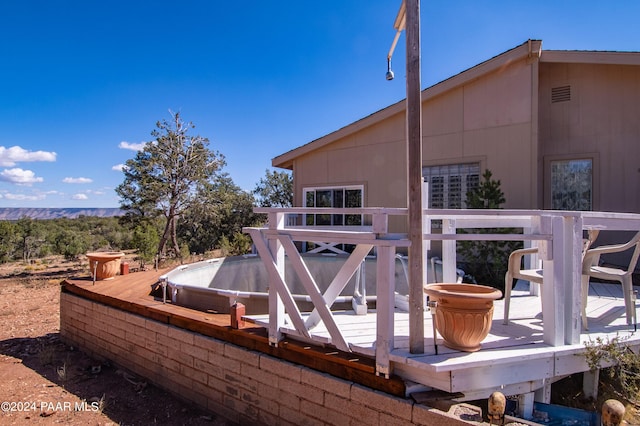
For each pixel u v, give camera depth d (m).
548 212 2.26
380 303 2.15
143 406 3.33
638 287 4.52
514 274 2.73
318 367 2.50
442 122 7.07
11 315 6.76
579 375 3.04
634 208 6.05
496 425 1.87
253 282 6.70
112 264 5.57
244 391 2.90
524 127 6.29
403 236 2.22
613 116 6.22
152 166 14.81
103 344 4.46
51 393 3.60
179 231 18.30
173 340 3.53
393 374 2.15
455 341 2.12
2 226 15.31
